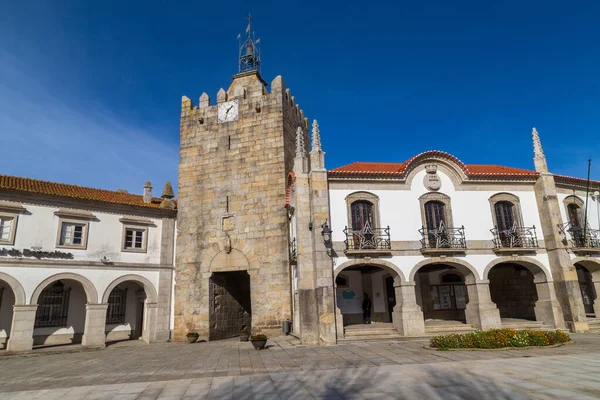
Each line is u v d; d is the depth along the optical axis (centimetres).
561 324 2070
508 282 2652
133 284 2767
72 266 2305
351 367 1237
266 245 2486
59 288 2516
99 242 2430
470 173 2194
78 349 2188
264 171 2623
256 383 1060
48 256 2247
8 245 2145
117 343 2484
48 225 2286
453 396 862
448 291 2566
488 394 866
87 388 1077
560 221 2173
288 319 2348
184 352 1853
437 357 1361
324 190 2034
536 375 1026
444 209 2167
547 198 2200
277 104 2717
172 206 2738
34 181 2506
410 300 1995
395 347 1658
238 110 2783
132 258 2527
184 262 2612
